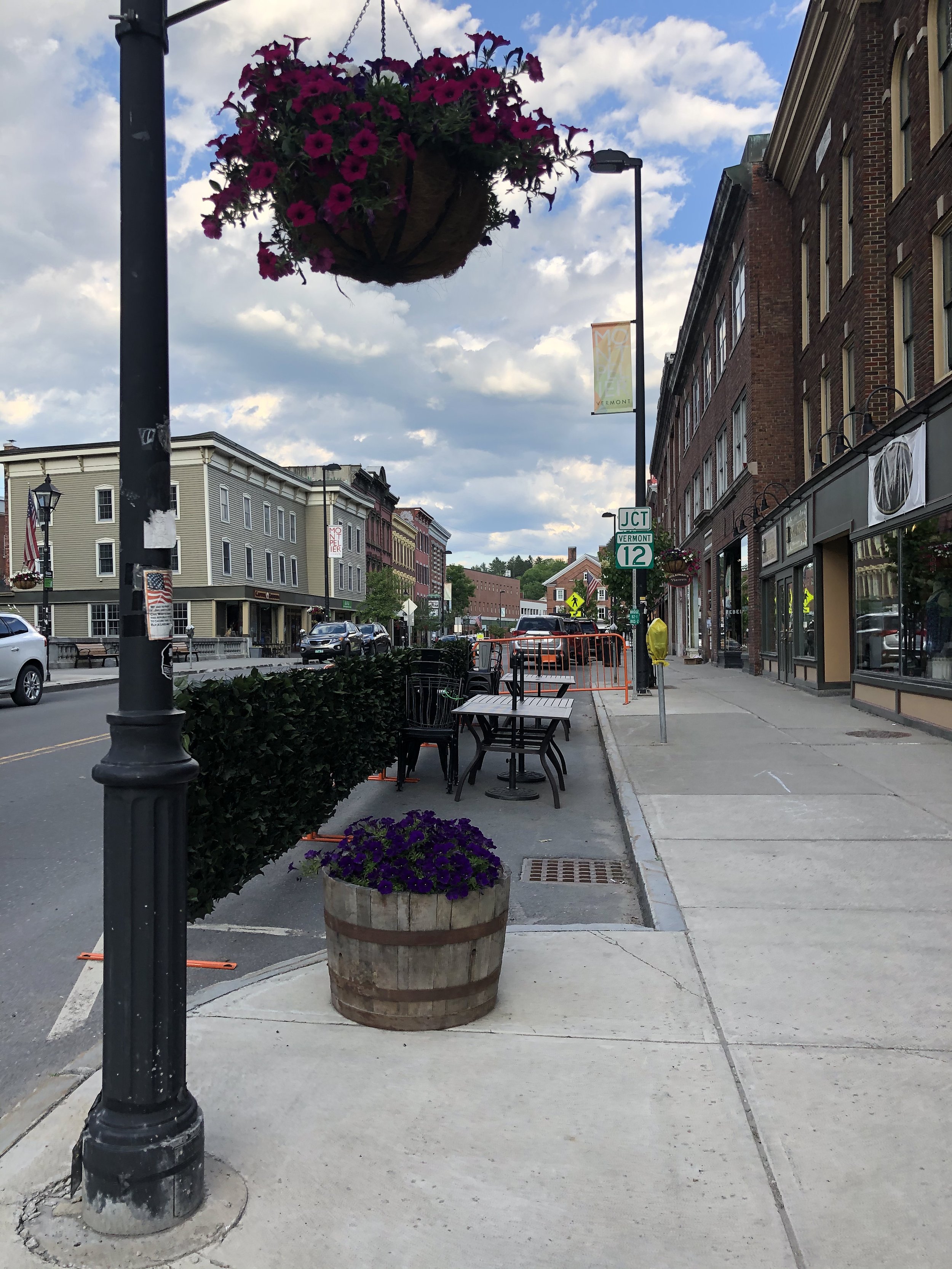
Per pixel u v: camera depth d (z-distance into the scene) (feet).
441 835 12.78
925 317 39.83
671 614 150.10
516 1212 8.53
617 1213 8.51
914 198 41.16
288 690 18.15
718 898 17.46
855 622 47.32
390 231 10.04
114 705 60.13
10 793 29.66
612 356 55.47
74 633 150.30
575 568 408.46
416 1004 12.14
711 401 99.76
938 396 33.96
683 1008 12.84
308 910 18.83
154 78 8.38
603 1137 9.69
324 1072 11.07
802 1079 10.82
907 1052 11.42
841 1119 9.98
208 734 14.52
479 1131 9.81
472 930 12.20
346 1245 8.10
